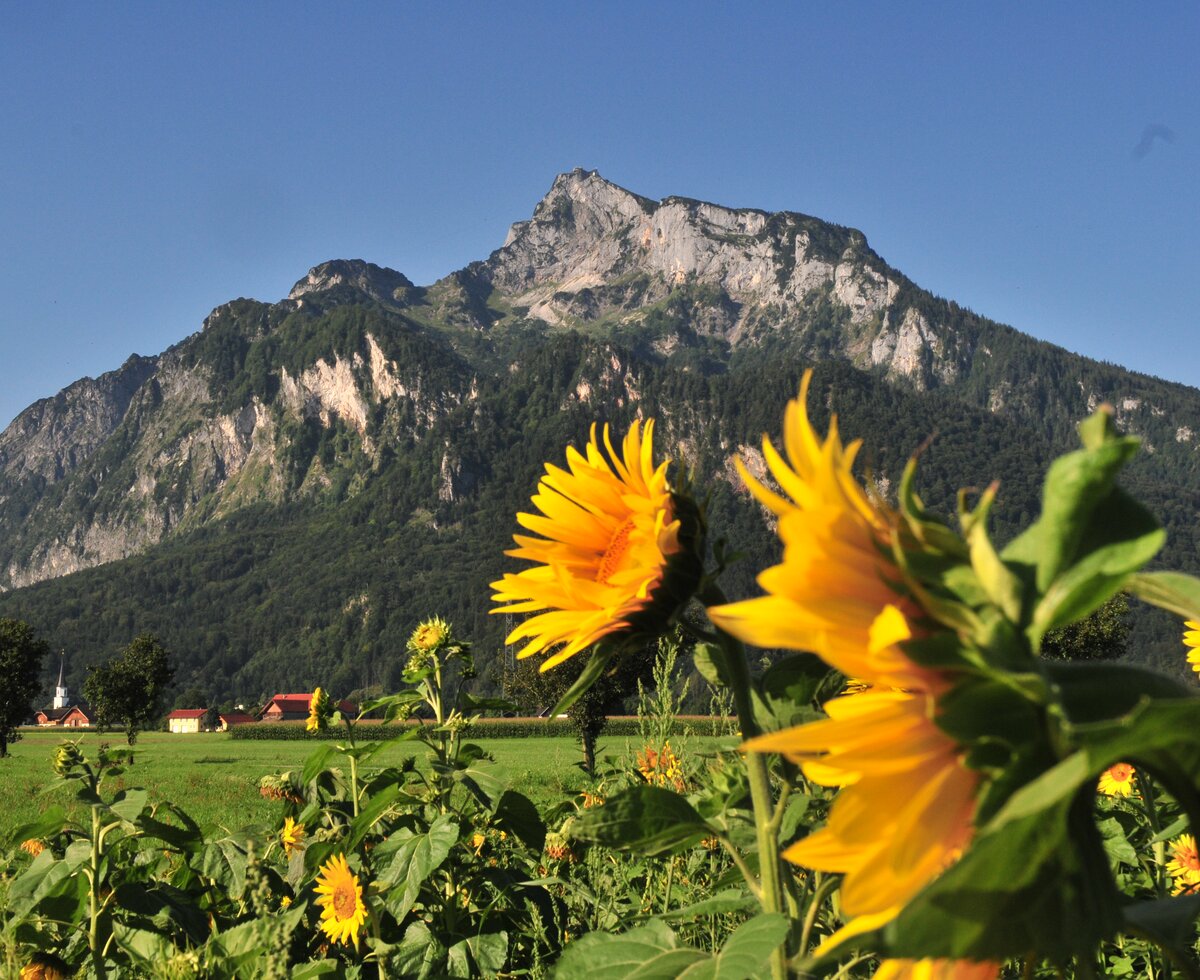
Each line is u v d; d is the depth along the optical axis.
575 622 1.34
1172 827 2.43
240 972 3.47
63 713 137.38
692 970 1.35
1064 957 0.63
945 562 0.73
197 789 26.00
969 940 0.62
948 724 0.66
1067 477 0.70
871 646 0.68
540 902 4.22
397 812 4.64
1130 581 0.78
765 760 1.51
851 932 0.69
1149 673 0.69
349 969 4.02
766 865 1.51
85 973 4.05
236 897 4.53
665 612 1.37
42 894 4.11
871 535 0.75
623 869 3.98
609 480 1.46
